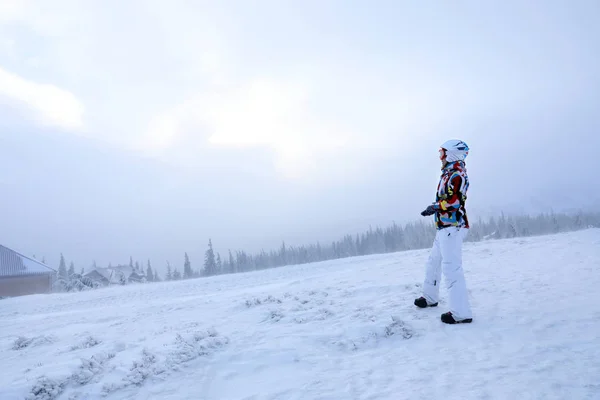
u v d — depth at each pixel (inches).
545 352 129.5
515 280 251.4
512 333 151.6
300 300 264.1
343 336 171.9
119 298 619.8
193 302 380.8
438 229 182.1
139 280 2839.6
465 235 179.2
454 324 171.8
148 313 338.6
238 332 197.2
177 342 182.4
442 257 180.9
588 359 119.6
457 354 138.7
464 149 179.8
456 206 172.9
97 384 143.6
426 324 176.2
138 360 161.2
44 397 137.2
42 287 1542.8
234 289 515.5
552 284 227.0
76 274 1513.3
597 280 223.6
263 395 124.2
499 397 103.3
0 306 705.0
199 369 153.4
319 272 608.7
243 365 151.9
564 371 113.8
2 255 1542.8
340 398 115.3
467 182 176.9
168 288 716.7
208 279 904.3
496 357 130.9
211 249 2615.7
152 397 132.6
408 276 326.3
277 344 169.8
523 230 2947.8
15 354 218.8
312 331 184.4
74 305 589.0
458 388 111.7
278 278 613.9
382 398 111.7
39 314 505.0
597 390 100.7
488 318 174.2
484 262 359.9
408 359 140.6
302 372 140.4
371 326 176.9
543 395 101.4
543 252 375.6
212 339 179.0
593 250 341.1
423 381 119.9
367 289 274.4
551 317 164.9
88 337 223.0
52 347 226.7
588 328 146.5
